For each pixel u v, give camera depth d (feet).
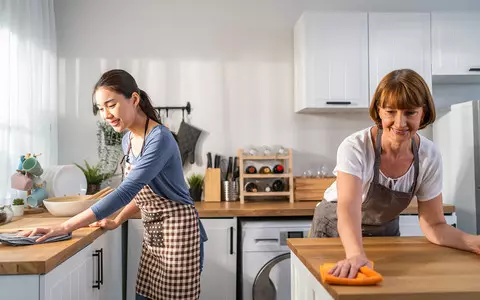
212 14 11.46
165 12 11.38
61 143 11.11
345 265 3.76
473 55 10.64
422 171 5.16
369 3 11.68
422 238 5.50
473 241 4.69
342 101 10.41
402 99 4.09
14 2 8.30
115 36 11.27
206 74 11.43
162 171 6.13
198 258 6.51
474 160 9.96
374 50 10.46
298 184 10.85
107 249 7.92
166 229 6.38
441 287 3.44
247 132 11.48
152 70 11.34
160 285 6.46
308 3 11.58
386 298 3.29
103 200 5.61
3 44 7.88
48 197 8.84
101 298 7.45
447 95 11.93
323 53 10.38
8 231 6.31
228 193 10.94
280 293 9.37
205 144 11.40
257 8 11.53
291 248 5.18
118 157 11.06
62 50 11.15
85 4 11.21
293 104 11.56
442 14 10.61
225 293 9.36
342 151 4.99
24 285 4.58
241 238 9.44
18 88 8.46
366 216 5.87
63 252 5.06
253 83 11.51
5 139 7.91
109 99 5.74
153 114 6.37
